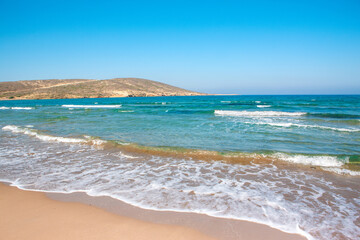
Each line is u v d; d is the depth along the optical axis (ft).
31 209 12.22
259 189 15.35
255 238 9.77
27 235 9.70
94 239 9.48
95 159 22.93
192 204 12.96
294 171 19.20
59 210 12.11
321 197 14.14
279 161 21.79
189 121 55.62
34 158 23.27
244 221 11.17
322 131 39.34
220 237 9.83
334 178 17.60
